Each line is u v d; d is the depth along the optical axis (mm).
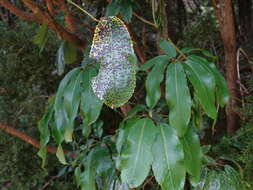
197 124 950
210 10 1615
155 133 729
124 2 958
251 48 1673
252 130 1173
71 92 766
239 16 1760
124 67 691
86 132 883
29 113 1837
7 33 1808
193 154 773
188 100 696
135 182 722
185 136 780
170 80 706
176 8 1719
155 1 928
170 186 722
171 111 699
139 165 719
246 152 1117
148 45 1704
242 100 1311
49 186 1889
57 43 1749
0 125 1530
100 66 711
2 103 1809
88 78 760
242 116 1292
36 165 1856
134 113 855
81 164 1124
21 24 1843
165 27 933
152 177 1102
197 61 742
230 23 1307
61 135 795
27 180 1869
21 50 1802
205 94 707
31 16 1118
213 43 1571
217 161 1167
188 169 763
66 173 1884
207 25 1572
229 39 1325
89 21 1584
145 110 879
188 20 1754
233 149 1241
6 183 1940
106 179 1021
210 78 719
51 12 1265
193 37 1594
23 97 1842
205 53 846
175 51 759
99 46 706
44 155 888
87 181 1015
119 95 693
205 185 931
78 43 1157
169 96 700
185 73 723
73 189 1855
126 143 740
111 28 706
